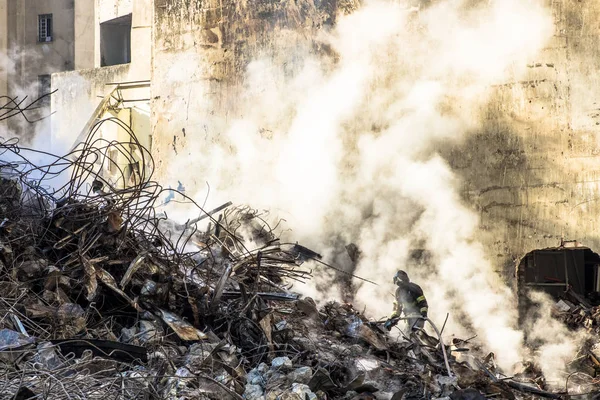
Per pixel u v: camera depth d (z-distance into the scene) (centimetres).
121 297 2408
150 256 2483
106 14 8612
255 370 2178
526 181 4756
